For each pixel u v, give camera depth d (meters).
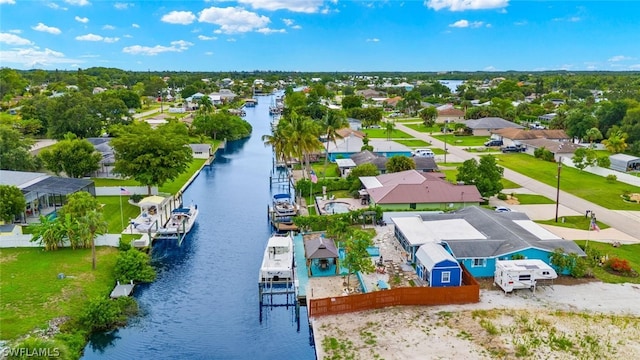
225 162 128.62
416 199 75.44
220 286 55.25
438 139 153.75
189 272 58.75
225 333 45.88
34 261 56.41
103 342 43.94
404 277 53.78
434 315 45.53
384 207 75.12
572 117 145.12
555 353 39.12
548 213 76.50
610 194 88.12
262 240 69.56
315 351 41.78
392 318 45.22
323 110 185.25
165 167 83.69
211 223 76.94
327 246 56.09
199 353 42.69
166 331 45.94
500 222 60.31
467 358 38.50
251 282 56.34
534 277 49.22
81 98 138.62
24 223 69.56
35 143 128.75
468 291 47.72
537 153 124.00
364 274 54.28
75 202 63.34
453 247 53.91
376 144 125.75
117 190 87.06
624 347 40.03
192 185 102.69
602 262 56.59
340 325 44.41
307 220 69.31
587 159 106.62
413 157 105.62
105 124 149.25
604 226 70.12
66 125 128.75
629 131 132.12
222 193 95.94
